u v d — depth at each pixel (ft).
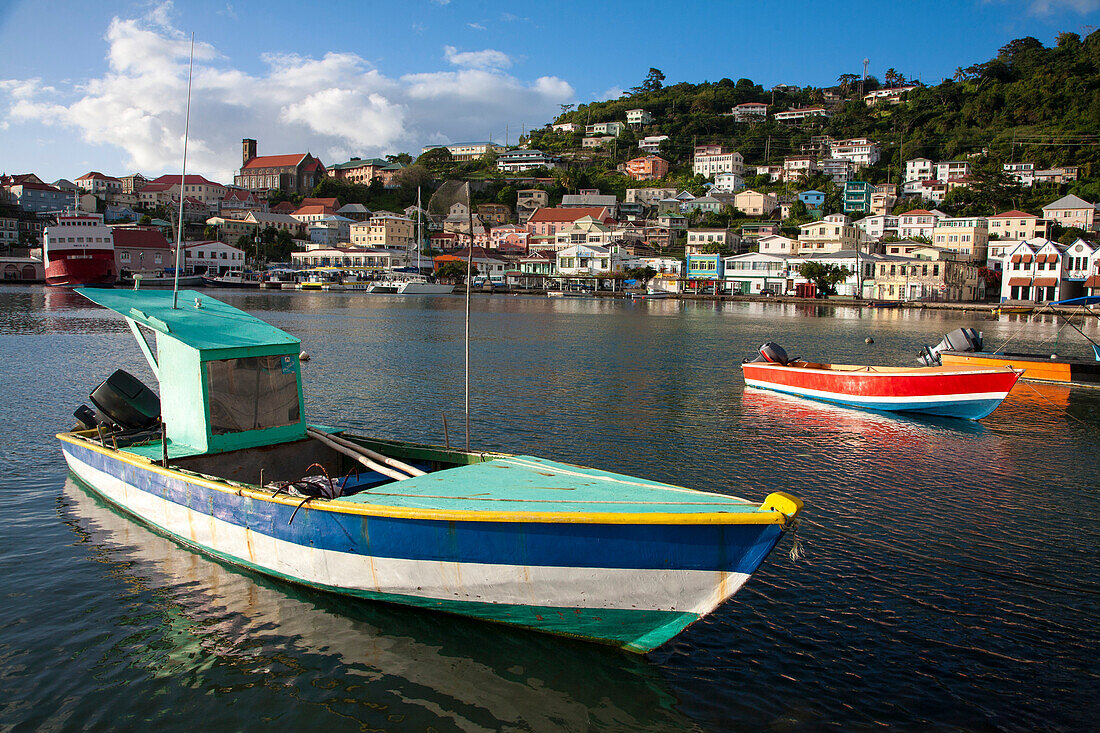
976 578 34.81
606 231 453.58
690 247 424.05
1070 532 40.98
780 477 51.67
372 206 604.49
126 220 520.83
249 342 37.32
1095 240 367.04
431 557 26.86
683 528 24.17
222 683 25.67
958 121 567.18
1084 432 68.85
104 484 40.93
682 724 23.88
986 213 417.08
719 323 214.90
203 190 574.15
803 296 362.12
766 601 32.32
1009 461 57.06
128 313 38.91
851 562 36.52
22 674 26.00
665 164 608.60
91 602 31.01
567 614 26.37
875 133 596.29
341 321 193.47
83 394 78.13
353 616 29.89
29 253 404.98
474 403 78.23
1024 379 95.81
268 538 30.96
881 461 56.70
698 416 73.72
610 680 26.14
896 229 419.74
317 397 80.18
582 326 193.26
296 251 500.74
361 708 24.40
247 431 37.42
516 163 636.48
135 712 24.09
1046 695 25.66
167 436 39.50
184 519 34.86
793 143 605.31
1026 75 570.87
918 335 179.01
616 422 69.92
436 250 490.90
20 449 54.70
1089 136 463.83
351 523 27.94
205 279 376.68
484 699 25.00
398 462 35.37
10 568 34.06
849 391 79.97
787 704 24.99
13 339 131.64
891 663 27.55
